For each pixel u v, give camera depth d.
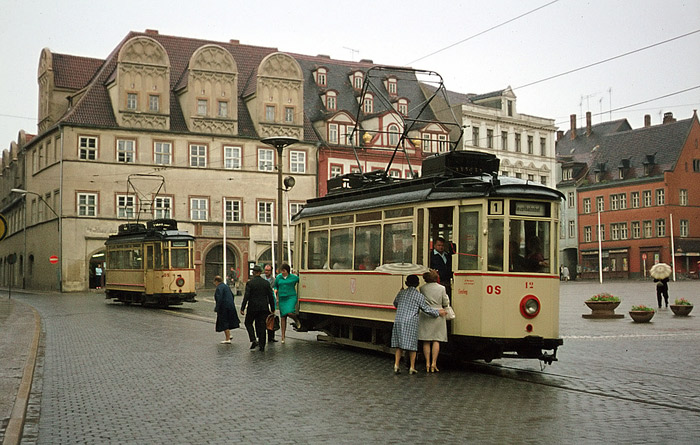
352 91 77.44
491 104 86.94
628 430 9.74
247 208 67.19
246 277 66.81
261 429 9.95
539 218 15.45
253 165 67.44
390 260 17.44
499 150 85.06
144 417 10.81
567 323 28.56
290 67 68.88
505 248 15.14
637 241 94.19
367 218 18.48
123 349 19.56
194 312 36.41
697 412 10.96
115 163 62.88
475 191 15.42
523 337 15.10
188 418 10.71
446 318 15.32
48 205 63.94
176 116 66.31
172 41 72.19
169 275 39.03
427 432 9.67
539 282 15.30
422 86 82.50
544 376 14.73
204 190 65.62
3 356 17.33
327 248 20.34
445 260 15.90
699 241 93.56
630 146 98.88
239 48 74.94
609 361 17.06
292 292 21.73
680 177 92.75
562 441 9.15
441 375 14.84
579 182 101.19
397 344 15.05
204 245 65.44
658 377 14.52
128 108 63.38
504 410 11.09
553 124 90.75
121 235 43.81
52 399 12.33
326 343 21.44
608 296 31.05
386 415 10.77
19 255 79.06
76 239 61.81
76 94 69.62
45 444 9.27
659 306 36.94
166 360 17.28
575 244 101.25
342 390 13.00
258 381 14.07
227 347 20.17
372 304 18.08
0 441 9.03
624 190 96.06
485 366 16.38
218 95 66.38
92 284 63.56
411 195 16.78
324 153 70.12
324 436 9.52
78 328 26.28
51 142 64.94
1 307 38.31
